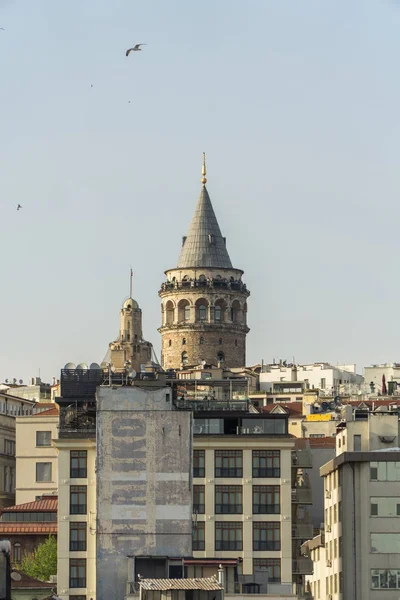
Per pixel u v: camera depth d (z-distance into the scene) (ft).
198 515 615.16
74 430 632.38
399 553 611.88
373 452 619.26
